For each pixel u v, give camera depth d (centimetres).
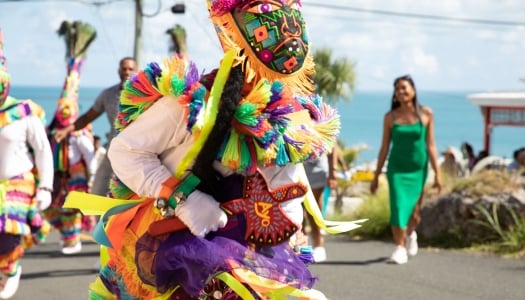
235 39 356
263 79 350
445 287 748
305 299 369
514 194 970
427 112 920
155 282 349
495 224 949
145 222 360
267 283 344
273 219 354
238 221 352
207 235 349
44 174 674
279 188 357
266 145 346
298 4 365
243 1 353
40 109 678
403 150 910
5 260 675
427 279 788
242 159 346
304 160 360
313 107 375
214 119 341
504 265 853
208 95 347
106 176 869
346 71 3206
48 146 674
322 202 899
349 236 1132
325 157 887
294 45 357
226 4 353
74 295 730
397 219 889
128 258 366
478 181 1031
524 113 3328
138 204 363
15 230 659
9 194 659
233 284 335
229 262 338
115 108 870
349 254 955
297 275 359
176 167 353
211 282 346
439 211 1012
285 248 369
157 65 347
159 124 347
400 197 898
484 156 2045
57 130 952
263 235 353
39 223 686
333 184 901
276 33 353
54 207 976
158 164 351
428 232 1018
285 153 353
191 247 339
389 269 848
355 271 839
